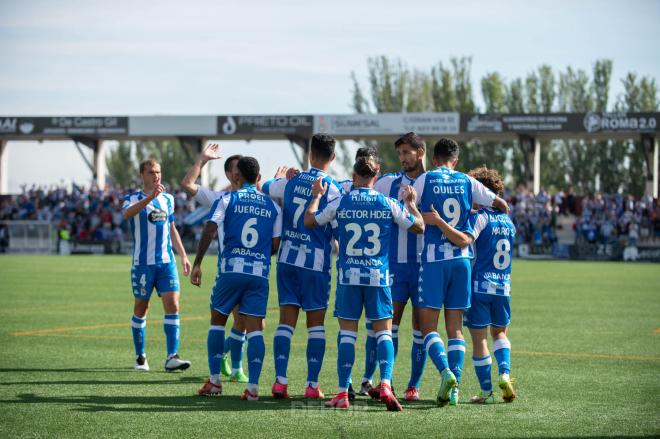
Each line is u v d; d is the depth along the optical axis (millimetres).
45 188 88938
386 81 110875
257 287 14508
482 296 14422
